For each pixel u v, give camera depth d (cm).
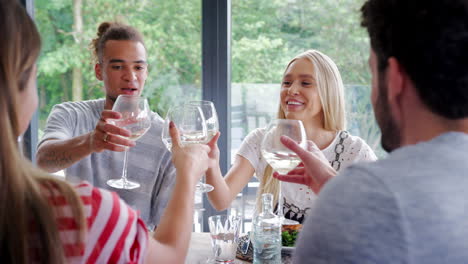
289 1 281
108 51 202
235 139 294
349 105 284
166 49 286
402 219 54
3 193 60
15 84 62
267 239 132
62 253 62
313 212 61
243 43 287
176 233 84
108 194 70
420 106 63
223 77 281
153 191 208
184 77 288
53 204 64
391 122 67
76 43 289
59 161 172
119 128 147
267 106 291
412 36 61
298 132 123
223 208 187
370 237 55
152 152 207
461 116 61
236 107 292
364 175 59
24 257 61
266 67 288
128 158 205
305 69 212
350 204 57
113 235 67
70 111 208
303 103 213
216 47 279
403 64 63
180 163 98
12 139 61
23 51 63
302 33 283
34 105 69
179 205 89
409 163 60
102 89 291
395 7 63
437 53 59
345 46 280
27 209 61
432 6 60
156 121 214
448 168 59
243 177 215
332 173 101
